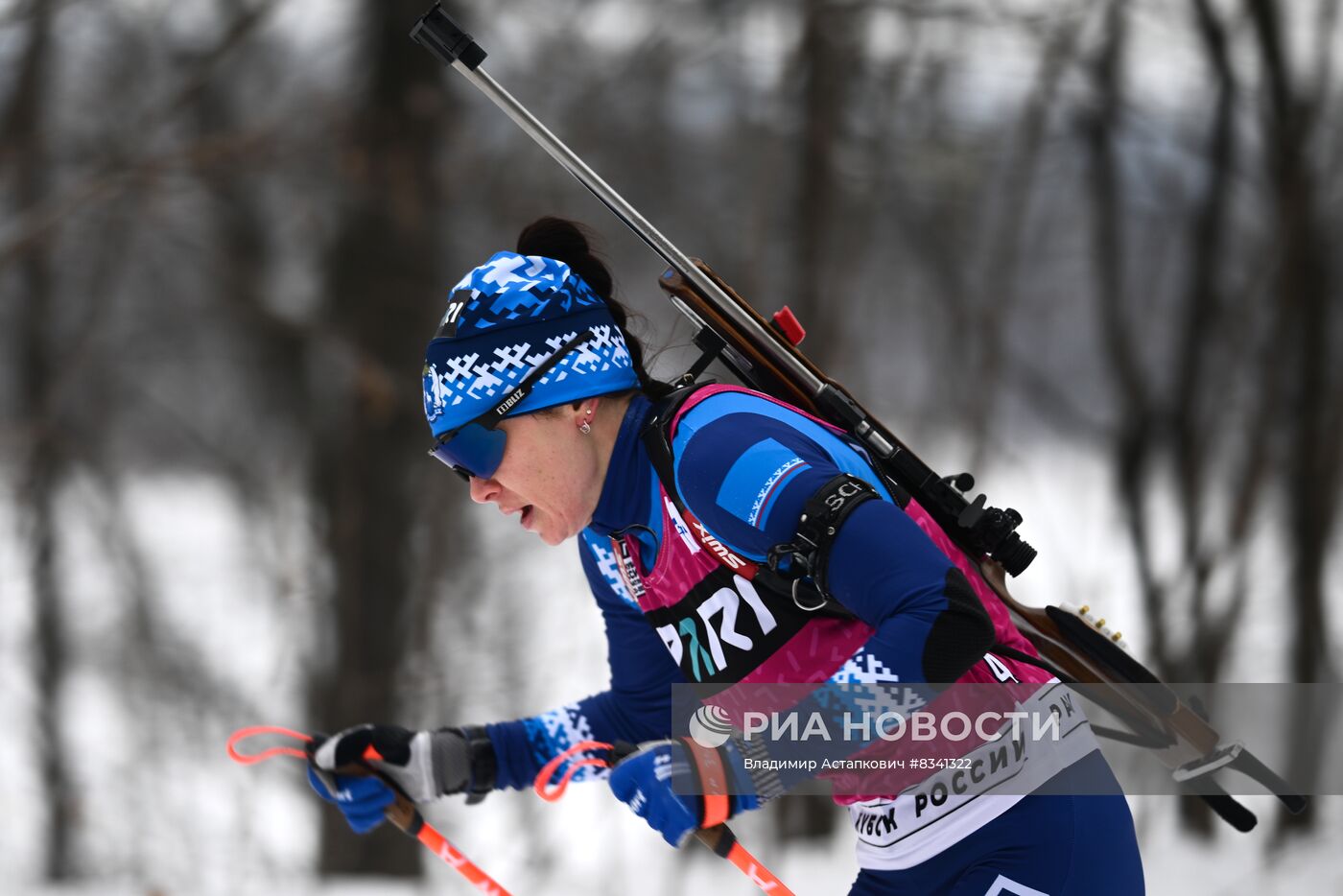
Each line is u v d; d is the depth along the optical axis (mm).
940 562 6105
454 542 26688
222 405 31594
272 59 27406
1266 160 28812
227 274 27000
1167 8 29422
